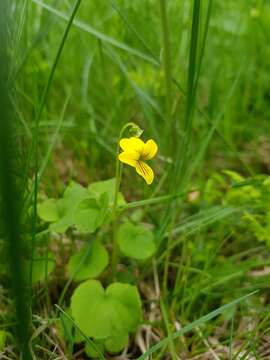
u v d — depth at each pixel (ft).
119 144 0.40
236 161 0.71
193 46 0.45
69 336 0.40
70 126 0.58
